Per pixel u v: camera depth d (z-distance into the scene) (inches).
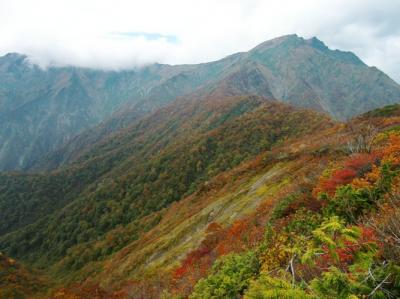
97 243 3499.0
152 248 1507.1
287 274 178.7
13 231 5812.0
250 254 365.7
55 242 4537.4
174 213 2172.7
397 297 122.4
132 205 4222.4
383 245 150.9
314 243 169.0
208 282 342.0
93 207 4707.2
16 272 2541.8
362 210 305.3
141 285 818.8
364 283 134.3
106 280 1535.4
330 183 482.9
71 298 1453.0
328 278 133.6
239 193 1373.0
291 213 503.8
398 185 295.3
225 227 1031.6
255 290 146.9
